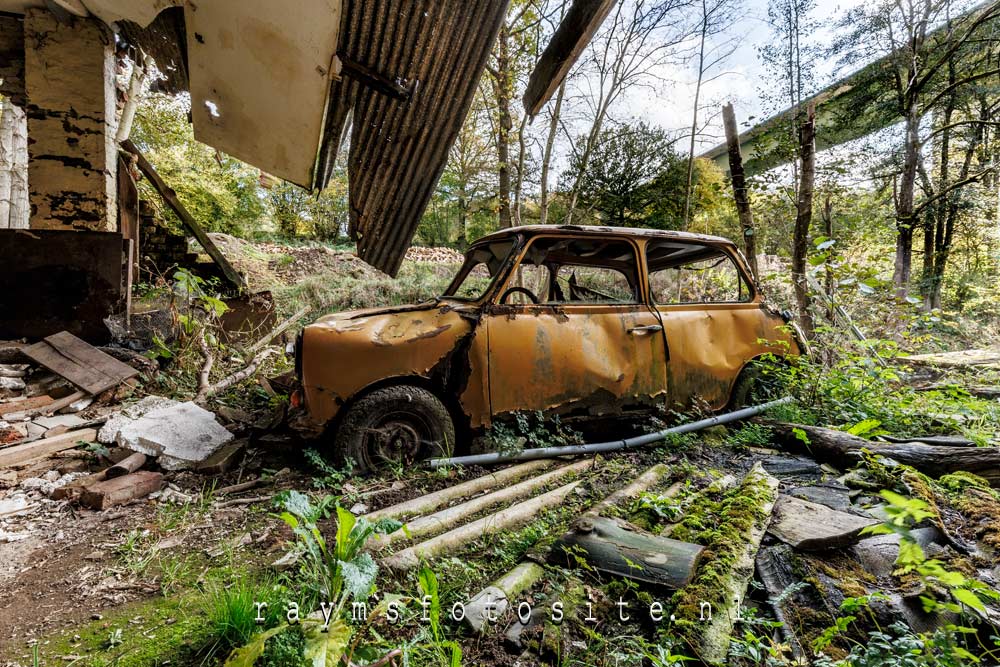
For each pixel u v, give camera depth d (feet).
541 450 10.80
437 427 10.31
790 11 35.14
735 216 43.09
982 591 5.00
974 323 36.76
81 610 6.01
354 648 4.77
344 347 9.84
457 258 60.18
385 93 11.60
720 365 12.80
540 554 6.98
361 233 16.39
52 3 16.85
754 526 7.38
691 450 11.47
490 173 65.72
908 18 43.80
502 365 10.68
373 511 8.61
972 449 9.55
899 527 4.80
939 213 47.39
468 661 5.15
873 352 14.93
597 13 8.25
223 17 10.26
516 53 27.96
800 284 18.52
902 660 4.65
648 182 38.55
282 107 12.07
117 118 21.36
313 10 9.41
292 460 10.78
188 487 9.58
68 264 15.06
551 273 14.34
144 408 12.01
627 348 11.78
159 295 18.75
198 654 5.19
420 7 9.79
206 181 53.62
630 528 7.47
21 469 9.58
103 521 8.29
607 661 5.09
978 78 42.14
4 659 5.12
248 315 21.62
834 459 10.49
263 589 5.81
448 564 6.66
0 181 25.44
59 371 12.92
